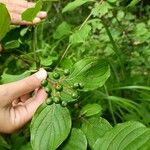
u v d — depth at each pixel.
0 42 0.27
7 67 0.33
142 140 0.19
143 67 0.42
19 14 0.28
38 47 0.38
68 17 0.59
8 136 0.32
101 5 0.30
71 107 0.24
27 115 0.24
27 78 0.23
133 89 0.41
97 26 0.42
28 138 0.32
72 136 0.21
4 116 0.23
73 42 0.28
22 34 0.27
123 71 0.41
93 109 0.23
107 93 0.36
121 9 0.40
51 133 0.21
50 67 0.28
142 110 0.37
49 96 0.22
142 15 0.55
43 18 0.28
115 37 0.42
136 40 0.42
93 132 0.22
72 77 0.22
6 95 0.23
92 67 0.22
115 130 0.20
